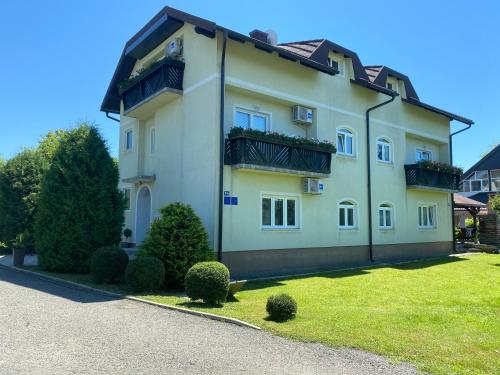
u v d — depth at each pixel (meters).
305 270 14.28
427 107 20.33
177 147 14.52
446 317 7.45
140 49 16.89
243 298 9.16
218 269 8.45
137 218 17.27
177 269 10.36
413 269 14.85
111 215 13.52
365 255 17.02
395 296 9.53
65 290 10.05
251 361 5.11
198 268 8.45
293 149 13.82
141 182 16.80
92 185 13.32
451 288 10.73
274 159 13.22
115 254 10.98
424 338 6.11
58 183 13.26
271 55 14.40
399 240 18.73
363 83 17.03
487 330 6.62
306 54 15.42
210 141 12.73
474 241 27.05
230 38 12.40
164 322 6.93
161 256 10.43
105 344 5.63
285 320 7.03
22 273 13.38
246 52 13.69
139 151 17.44
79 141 13.49
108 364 4.87
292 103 15.04
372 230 17.48
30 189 18.98
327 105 16.12
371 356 5.34
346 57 17.14
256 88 13.78
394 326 6.75
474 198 36.53
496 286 11.12
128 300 8.87
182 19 12.70
